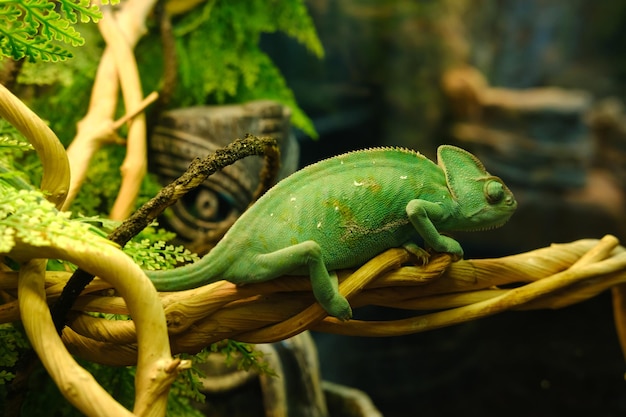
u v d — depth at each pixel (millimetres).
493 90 2580
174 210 928
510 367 1912
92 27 968
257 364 717
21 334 701
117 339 630
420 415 1902
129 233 611
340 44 2305
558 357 1903
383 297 671
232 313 637
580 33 3207
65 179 649
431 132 2412
